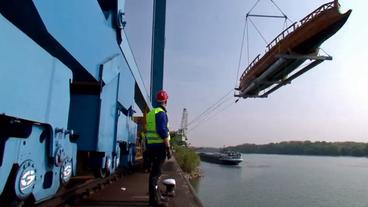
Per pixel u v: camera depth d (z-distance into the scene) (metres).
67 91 4.73
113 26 7.60
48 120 4.02
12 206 3.60
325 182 65.81
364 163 156.12
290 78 17.22
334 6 12.57
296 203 41.19
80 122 6.18
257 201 41.09
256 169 96.06
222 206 37.31
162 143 5.65
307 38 14.09
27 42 3.42
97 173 7.10
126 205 5.95
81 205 5.75
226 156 106.06
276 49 15.73
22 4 3.53
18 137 3.54
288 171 93.06
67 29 4.46
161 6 23.14
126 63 9.55
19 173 3.47
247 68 19.95
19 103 3.28
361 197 47.28
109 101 7.10
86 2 5.28
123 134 9.51
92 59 5.82
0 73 2.94
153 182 5.79
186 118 102.19
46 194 4.21
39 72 3.73
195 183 54.38
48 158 4.20
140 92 16.53
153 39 22.95
